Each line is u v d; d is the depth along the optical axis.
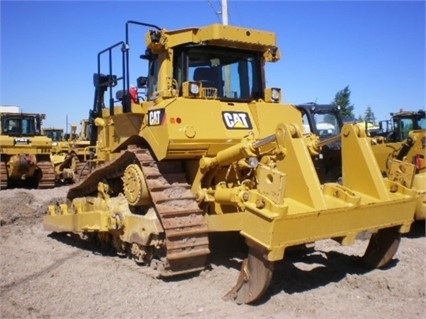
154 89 6.92
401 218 5.48
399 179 5.99
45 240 8.84
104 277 6.20
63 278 6.26
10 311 5.11
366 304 4.93
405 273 5.84
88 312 5.02
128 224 6.60
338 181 11.21
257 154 5.36
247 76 6.98
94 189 8.19
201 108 6.02
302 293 5.22
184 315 4.79
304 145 5.00
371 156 5.47
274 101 6.95
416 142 10.56
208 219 5.76
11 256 7.55
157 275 5.86
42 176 18.19
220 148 6.05
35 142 18.56
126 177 6.55
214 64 6.71
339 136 5.75
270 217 4.44
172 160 6.28
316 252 6.86
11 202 12.18
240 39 6.42
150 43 6.38
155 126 5.96
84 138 23.16
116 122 7.26
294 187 4.92
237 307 4.91
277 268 6.06
